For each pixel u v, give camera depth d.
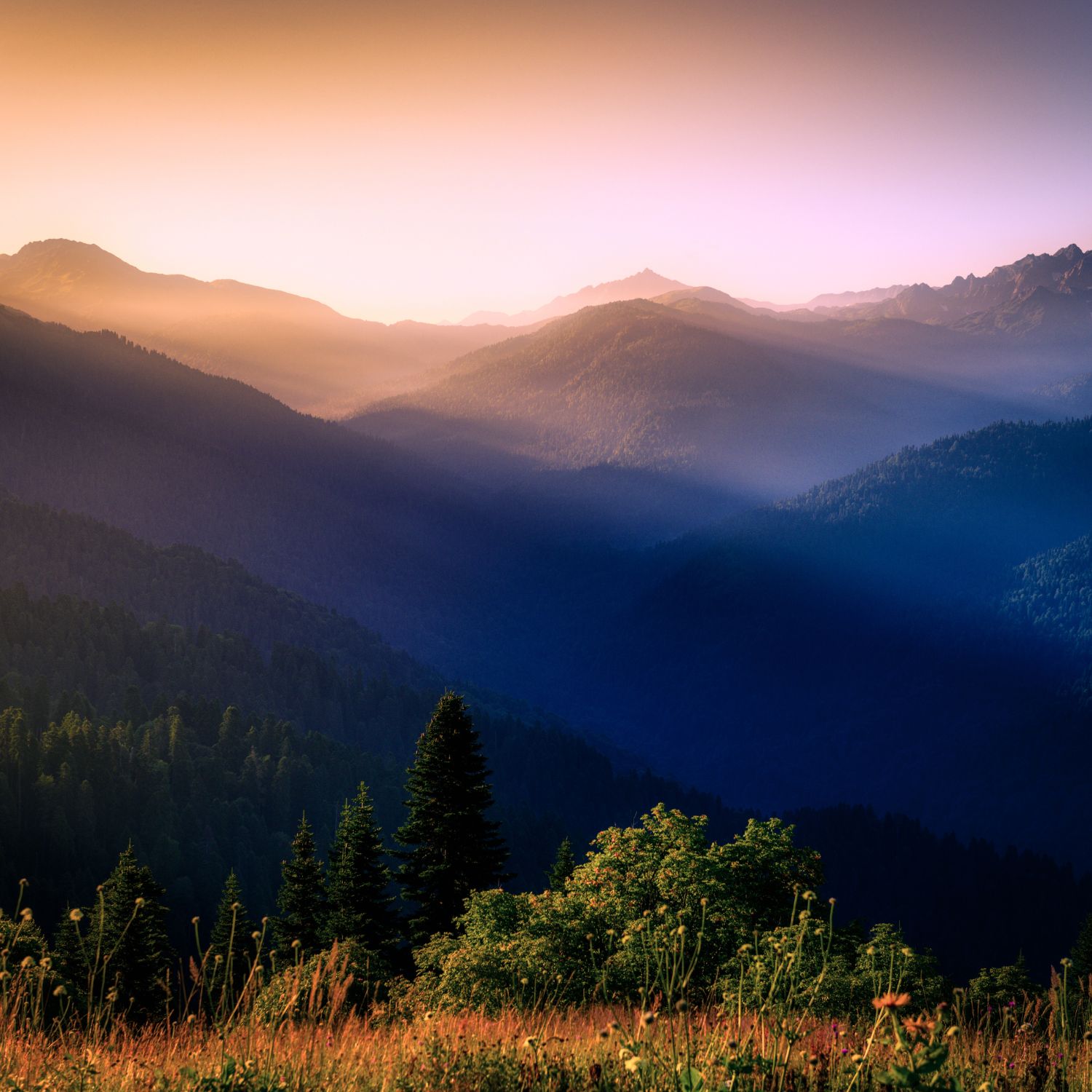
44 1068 6.03
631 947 11.88
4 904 115.62
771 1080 5.50
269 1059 6.00
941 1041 5.32
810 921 7.54
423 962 20.97
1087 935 42.88
